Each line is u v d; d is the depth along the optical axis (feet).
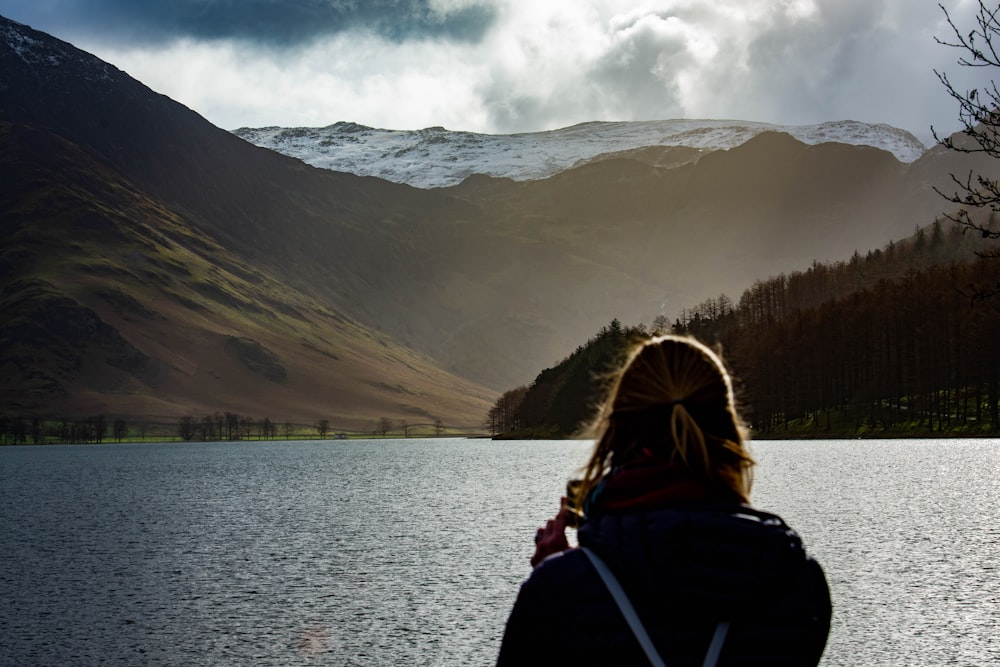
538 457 589.32
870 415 591.78
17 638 105.19
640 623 13.46
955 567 124.16
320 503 282.56
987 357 503.20
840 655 83.51
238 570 149.79
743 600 13.29
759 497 225.56
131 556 169.89
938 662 80.79
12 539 200.34
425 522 216.33
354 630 104.99
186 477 465.88
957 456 371.76
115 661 95.25
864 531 161.58
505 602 118.11
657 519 13.92
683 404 14.55
